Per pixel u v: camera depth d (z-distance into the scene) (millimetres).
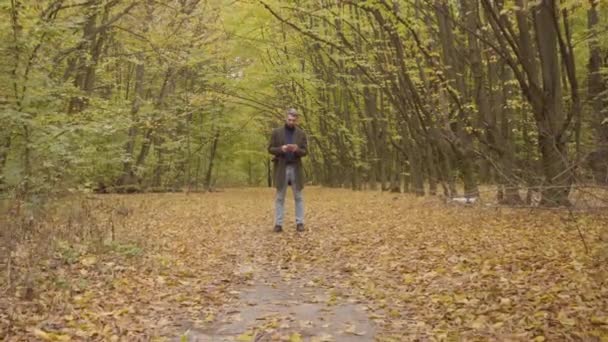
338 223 11961
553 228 9461
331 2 16500
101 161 14055
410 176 24828
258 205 18438
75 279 6113
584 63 20281
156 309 5219
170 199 21234
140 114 19406
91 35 14672
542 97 11453
